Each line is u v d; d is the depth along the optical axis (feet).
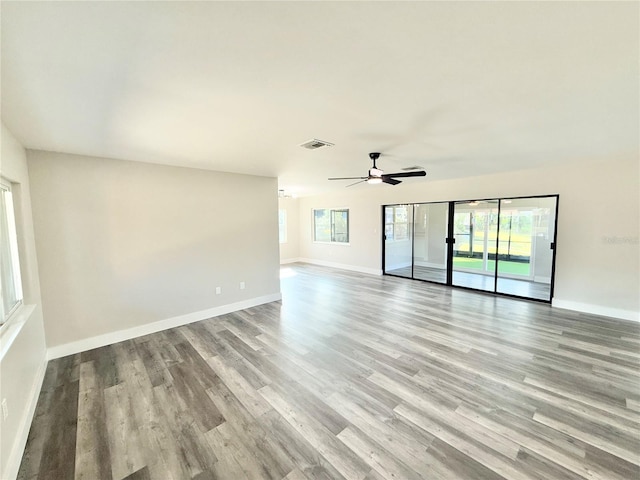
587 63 5.12
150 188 12.73
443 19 3.94
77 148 10.06
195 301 14.29
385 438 6.56
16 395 6.42
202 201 14.39
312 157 12.23
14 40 4.14
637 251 13.19
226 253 15.39
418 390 8.33
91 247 11.32
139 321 12.56
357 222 26.66
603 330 12.33
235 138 9.32
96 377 9.23
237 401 7.97
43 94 5.93
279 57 4.84
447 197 20.17
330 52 4.71
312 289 20.42
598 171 13.94
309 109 7.06
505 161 13.64
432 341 11.53
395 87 6.00
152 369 9.71
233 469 5.82
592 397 7.86
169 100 6.41
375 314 14.90
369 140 9.78
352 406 7.69
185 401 7.99
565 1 3.61
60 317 10.69
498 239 18.89
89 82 5.51
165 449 6.34
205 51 4.61
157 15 3.74
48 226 10.37
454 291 19.45
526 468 5.71
